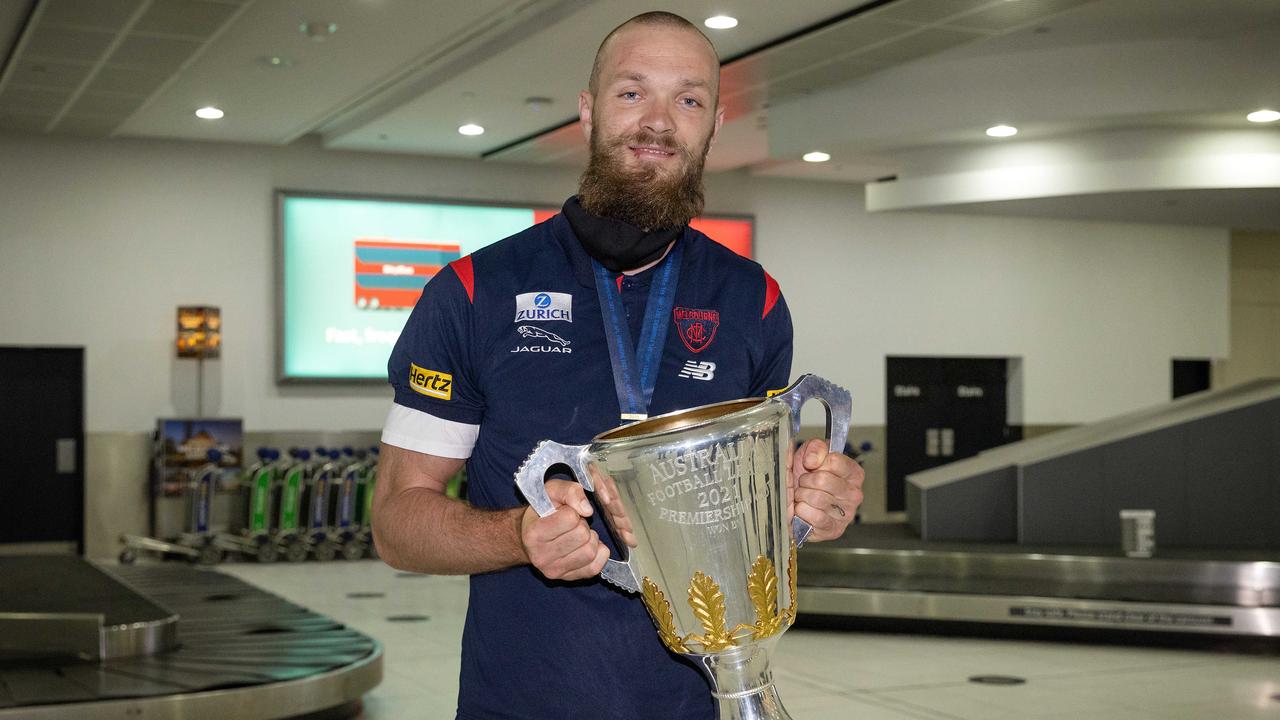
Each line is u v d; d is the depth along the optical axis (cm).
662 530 129
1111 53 1006
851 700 650
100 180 1348
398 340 166
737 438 127
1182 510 937
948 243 1722
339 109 1224
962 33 930
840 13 896
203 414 1384
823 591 861
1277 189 1076
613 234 158
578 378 159
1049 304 1773
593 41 962
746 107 1212
